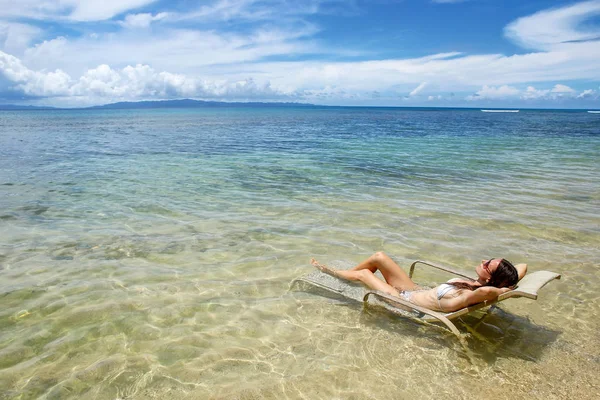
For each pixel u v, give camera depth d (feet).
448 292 14.60
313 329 14.33
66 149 65.98
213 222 25.98
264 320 14.79
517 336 14.17
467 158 56.49
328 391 11.18
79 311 14.93
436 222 26.68
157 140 83.87
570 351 13.26
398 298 14.74
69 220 25.79
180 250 21.16
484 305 13.79
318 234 24.08
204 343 13.24
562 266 20.04
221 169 45.91
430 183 39.06
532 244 22.98
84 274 18.06
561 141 83.61
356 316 15.28
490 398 11.01
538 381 11.76
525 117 268.21
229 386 11.26
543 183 39.60
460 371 12.19
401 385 11.50
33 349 12.62
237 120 201.05
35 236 22.76
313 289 17.30
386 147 70.38
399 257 20.93
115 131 114.21
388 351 13.14
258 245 22.12
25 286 16.78
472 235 24.32
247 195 33.35
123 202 30.48
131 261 19.61
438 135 98.84
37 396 10.62
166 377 11.53
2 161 51.29
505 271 14.19
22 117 267.59
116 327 13.97
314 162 51.75
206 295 16.49
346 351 13.07
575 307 16.15
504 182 39.88
